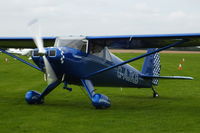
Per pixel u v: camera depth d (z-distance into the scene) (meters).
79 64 9.81
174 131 6.87
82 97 12.66
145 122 7.71
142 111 9.36
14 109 9.38
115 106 10.45
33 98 10.41
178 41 9.52
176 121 7.88
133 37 9.77
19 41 11.91
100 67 10.48
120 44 10.70
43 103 10.77
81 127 7.10
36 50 9.58
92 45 10.21
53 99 12.01
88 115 8.54
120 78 11.48
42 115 8.43
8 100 11.39
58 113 8.77
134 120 7.94
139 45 10.85
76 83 10.42
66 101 11.50
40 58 9.48
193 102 11.47
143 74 12.79
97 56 10.38
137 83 12.51
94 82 10.63
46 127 7.04
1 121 7.62
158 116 8.53
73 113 8.81
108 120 7.89
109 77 10.96
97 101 9.48
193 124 7.57
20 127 7.02
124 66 11.63
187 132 6.79
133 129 6.98
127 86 12.15
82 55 9.90
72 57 9.60
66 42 10.00
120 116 8.47
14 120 7.75
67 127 7.08
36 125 7.22
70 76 9.89
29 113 8.72
